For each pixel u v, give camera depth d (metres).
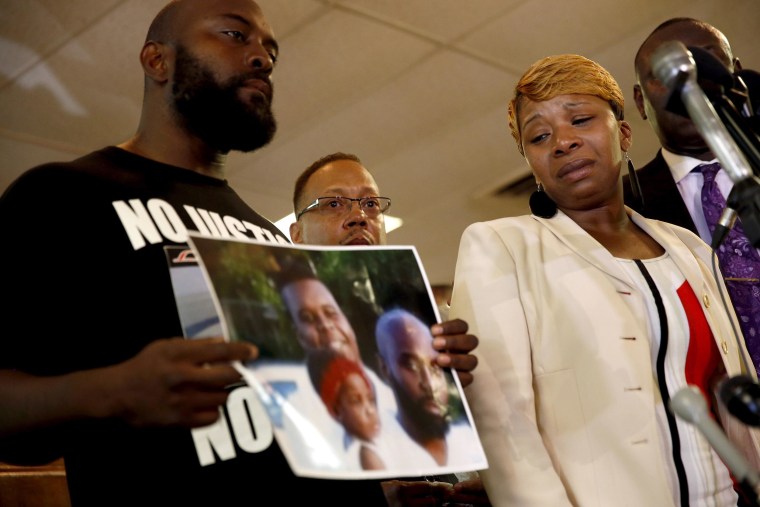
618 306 1.90
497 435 1.83
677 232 2.20
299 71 4.83
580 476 1.79
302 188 3.04
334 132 5.46
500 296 1.93
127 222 1.77
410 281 1.66
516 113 2.11
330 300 1.53
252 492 1.66
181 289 1.64
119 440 1.65
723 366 1.93
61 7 4.08
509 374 1.85
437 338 1.61
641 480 1.75
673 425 1.82
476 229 2.07
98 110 4.87
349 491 1.81
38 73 4.52
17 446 1.60
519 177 6.31
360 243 2.87
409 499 2.26
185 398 1.35
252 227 1.98
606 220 2.08
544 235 2.03
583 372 1.85
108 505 1.62
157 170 1.91
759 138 1.38
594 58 5.20
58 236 1.71
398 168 6.04
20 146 5.14
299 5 4.34
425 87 5.16
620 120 2.18
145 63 2.01
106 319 1.70
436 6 4.49
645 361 1.85
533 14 4.68
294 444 1.32
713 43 2.89
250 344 1.35
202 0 2.01
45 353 1.67
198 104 1.94
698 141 2.70
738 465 1.13
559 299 1.92
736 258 2.55
